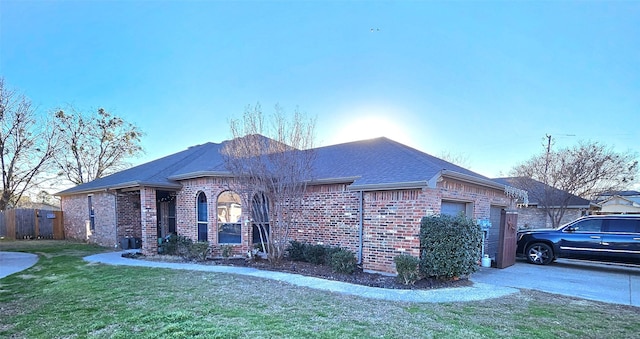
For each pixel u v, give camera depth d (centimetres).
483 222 1018
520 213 1973
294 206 1070
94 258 1119
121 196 1459
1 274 869
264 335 420
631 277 863
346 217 968
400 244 818
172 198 1346
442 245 744
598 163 1758
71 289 674
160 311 520
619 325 486
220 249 1109
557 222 1808
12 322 484
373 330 445
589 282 796
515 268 988
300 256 1023
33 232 1930
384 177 877
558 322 494
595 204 1891
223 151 1046
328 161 1203
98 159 2734
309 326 455
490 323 483
